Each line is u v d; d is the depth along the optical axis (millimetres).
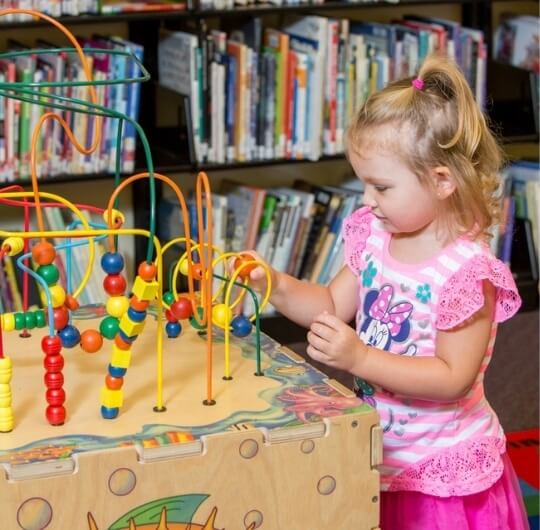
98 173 2889
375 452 1300
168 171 2951
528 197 3475
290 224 3154
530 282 3520
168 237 3180
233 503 1242
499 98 3541
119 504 1191
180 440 1207
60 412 1244
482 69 3348
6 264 2830
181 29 3109
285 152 3105
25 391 1354
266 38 3131
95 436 1218
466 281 1477
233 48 2992
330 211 3189
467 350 1478
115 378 1259
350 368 1415
